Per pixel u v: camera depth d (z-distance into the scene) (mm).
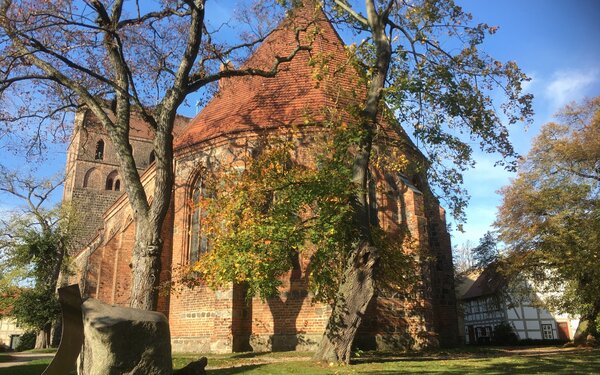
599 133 30203
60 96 15945
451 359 15008
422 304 19312
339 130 13742
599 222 25750
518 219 30234
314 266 14633
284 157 14773
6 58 13266
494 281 34844
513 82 14875
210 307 19688
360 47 14984
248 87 24094
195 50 14250
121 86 13953
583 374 10781
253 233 12391
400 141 16344
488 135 15117
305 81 22656
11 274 33438
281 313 18953
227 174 16109
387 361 14203
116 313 6898
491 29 15016
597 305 25344
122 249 26891
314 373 11344
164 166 13117
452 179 15414
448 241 23891
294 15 17188
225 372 12109
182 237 21750
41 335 33469
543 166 30688
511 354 18172
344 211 12867
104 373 6508
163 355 6996
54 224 36594
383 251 16312
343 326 13438
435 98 14719
